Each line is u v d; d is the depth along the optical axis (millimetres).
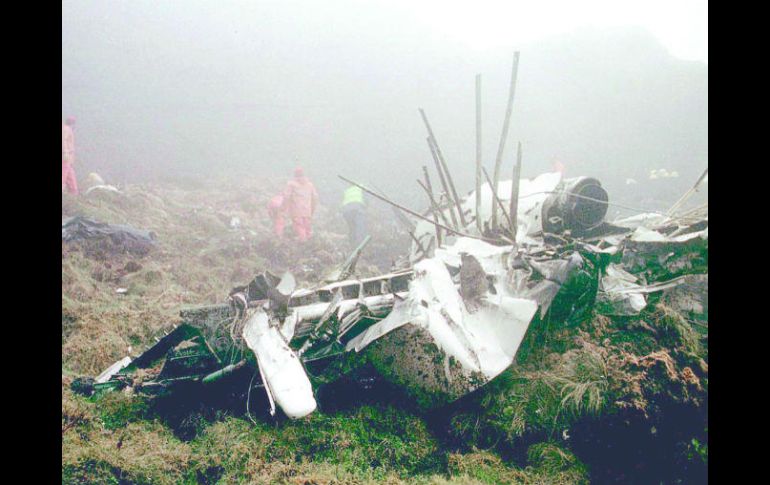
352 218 10078
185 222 10500
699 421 3354
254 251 9195
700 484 3172
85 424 3717
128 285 6812
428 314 3846
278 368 3480
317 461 3473
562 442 3537
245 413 3822
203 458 3459
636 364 3574
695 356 3689
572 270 3822
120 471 3297
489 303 4020
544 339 3986
